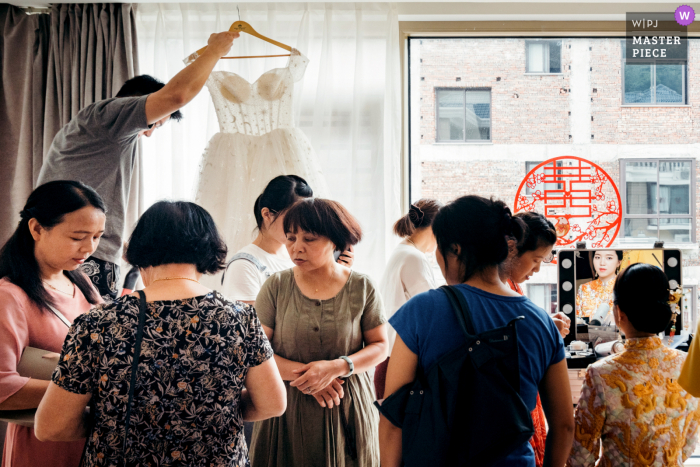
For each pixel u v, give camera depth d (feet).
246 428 5.88
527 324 3.43
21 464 4.04
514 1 8.54
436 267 8.86
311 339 4.71
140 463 3.01
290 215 4.70
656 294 4.14
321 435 4.62
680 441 4.12
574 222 9.00
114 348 3.00
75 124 5.98
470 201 3.65
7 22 8.45
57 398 3.02
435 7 8.63
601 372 4.15
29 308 4.06
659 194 8.92
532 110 9.06
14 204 8.32
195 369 3.07
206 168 7.27
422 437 3.24
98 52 8.23
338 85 8.55
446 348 3.31
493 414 3.09
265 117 7.34
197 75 5.79
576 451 4.14
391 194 8.45
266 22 8.57
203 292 3.34
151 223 3.36
